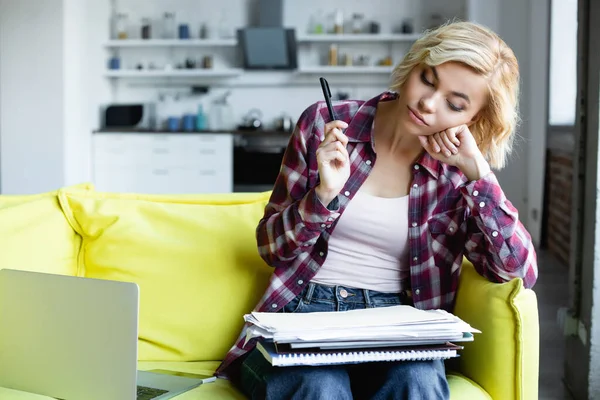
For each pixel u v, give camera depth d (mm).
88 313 1338
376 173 1623
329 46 8430
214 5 8414
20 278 1427
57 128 6871
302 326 1283
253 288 1747
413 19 8281
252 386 1413
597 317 2422
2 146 6934
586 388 2471
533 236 6781
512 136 1633
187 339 1724
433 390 1340
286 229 1534
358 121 1636
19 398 1355
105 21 8203
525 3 7043
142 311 1728
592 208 2434
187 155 7777
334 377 1327
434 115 1484
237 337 1730
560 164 5785
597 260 2410
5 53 6871
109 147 7777
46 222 1774
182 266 1743
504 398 1489
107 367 1314
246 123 8250
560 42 5910
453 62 1446
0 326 1447
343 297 1595
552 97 6180
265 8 8148
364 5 8344
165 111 8492
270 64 8281
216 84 8539
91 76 8016
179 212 1813
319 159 1466
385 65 8281
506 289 1482
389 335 1294
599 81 2363
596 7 2371
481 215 1534
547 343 3443
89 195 1870
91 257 1797
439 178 1614
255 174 7984
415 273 1618
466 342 1579
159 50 8500
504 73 1480
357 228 1600
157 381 1500
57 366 1375
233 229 1790
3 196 1912
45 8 6801
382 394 1346
